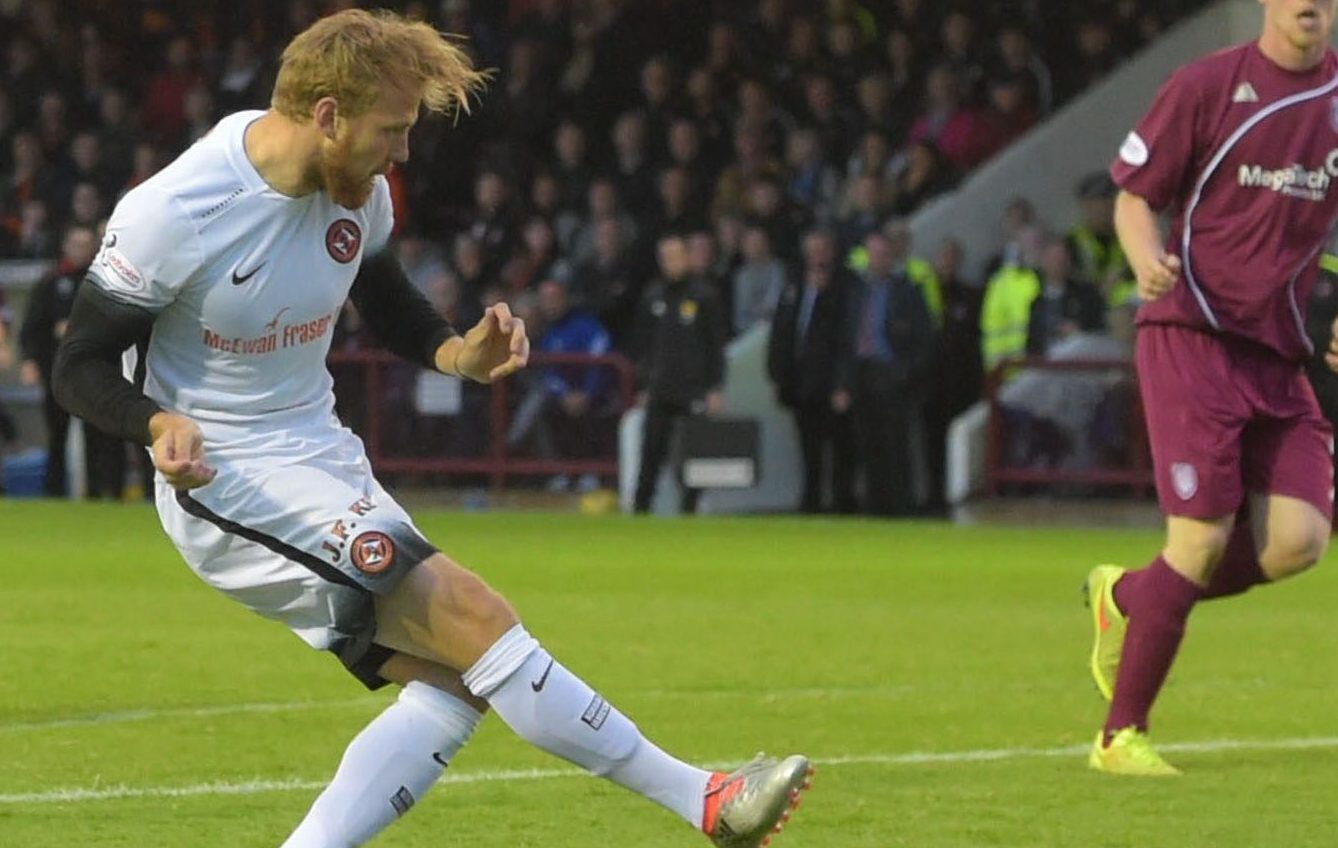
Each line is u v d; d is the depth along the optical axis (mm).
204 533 7789
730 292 31656
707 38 35969
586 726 7621
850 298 29406
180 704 12883
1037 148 33281
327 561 7633
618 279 31984
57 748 11312
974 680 14352
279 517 7672
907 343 29219
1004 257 30562
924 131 33656
